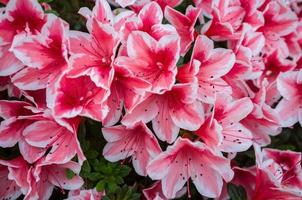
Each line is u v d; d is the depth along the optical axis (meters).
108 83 0.38
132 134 0.43
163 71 0.41
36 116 0.41
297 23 0.54
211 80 0.42
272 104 0.50
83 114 0.39
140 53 0.40
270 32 0.53
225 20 0.48
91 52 0.41
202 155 0.42
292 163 0.47
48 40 0.41
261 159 0.43
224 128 0.43
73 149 0.42
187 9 0.46
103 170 0.45
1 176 0.44
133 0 0.44
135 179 0.48
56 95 0.39
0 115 0.42
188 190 0.44
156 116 0.42
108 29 0.39
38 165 0.41
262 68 0.49
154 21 0.42
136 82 0.40
